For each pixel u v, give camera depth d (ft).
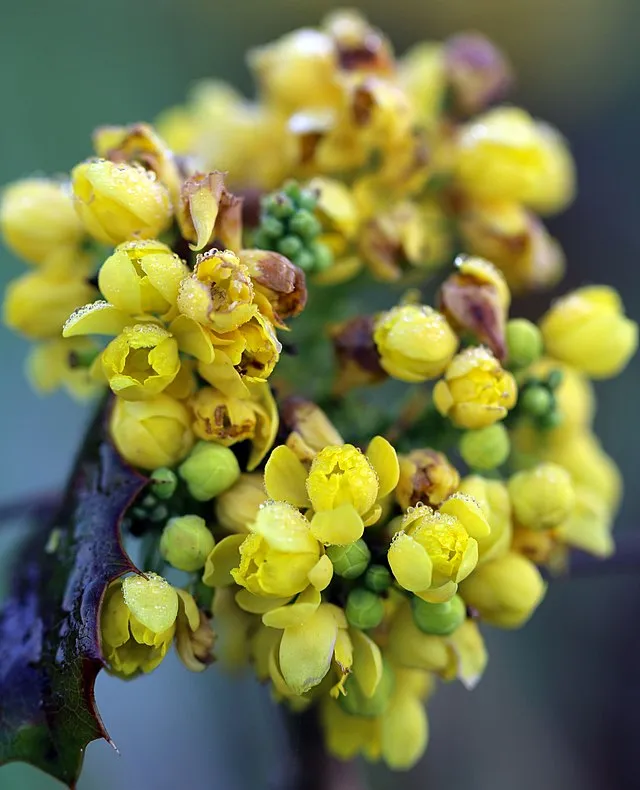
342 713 0.46
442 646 0.44
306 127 0.50
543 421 0.47
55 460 0.74
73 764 0.41
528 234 0.52
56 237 0.48
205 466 0.43
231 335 0.41
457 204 0.52
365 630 0.43
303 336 0.50
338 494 0.41
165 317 0.42
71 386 0.51
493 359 0.44
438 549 0.41
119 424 0.43
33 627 0.43
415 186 0.50
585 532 0.48
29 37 0.86
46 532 0.45
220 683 0.73
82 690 0.41
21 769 0.67
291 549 0.40
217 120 0.53
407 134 0.49
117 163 0.44
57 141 0.86
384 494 0.42
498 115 0.52
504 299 0.46
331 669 0.43
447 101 0.54
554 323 0.49
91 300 0.48
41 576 0.44
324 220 0.48
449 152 0.52
